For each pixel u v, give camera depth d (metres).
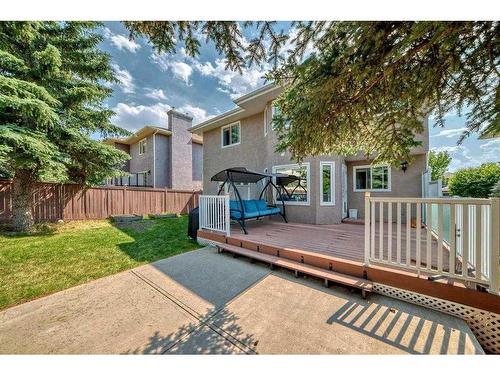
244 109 9.76
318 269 3.74
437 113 3.64
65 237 6.82
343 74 2.67
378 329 2.47
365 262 3.35
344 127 3.63
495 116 3.39
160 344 2.34
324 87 2.86
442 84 2.95
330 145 4.09
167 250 5.53
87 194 9.77
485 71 2.73
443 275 2.76
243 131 10.77
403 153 4.44
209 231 5.98
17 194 7.33
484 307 2.49
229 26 2.55
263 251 4.66
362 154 8.84
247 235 5.67
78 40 7.83
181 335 2.46
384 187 8.94
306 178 7.97
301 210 8.08
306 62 2.78
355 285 3.15
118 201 10.84
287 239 5.20
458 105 3.41
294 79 3.21
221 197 5.66
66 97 7.63
